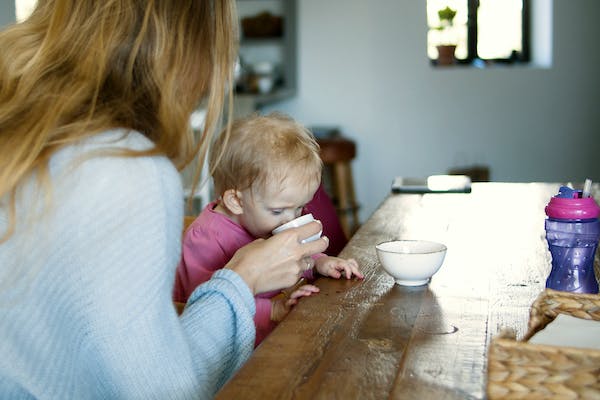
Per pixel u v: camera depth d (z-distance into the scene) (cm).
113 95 93
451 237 168
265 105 583
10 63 94
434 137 577
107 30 92
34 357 90
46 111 89
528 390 71
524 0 579
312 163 158
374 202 589
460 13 589
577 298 97
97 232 86
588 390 70
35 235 87
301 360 89
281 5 584
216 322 103
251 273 115
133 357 86
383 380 83
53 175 87
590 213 117
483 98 570
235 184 159
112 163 87
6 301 89
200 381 95
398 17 568
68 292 87
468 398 77
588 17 555
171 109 94
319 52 580
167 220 90
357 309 111
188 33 95
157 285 88
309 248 121
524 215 195
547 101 566
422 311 110
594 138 564
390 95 577
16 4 342
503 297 117
